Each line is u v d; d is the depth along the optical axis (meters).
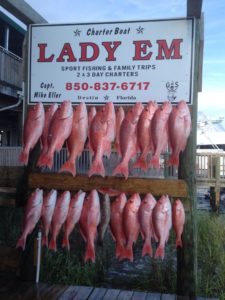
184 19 2.27
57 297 2.24
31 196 2.24
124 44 2.35
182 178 2.27
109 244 4.28
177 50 2.28
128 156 2.15
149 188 2.20
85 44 2.40
